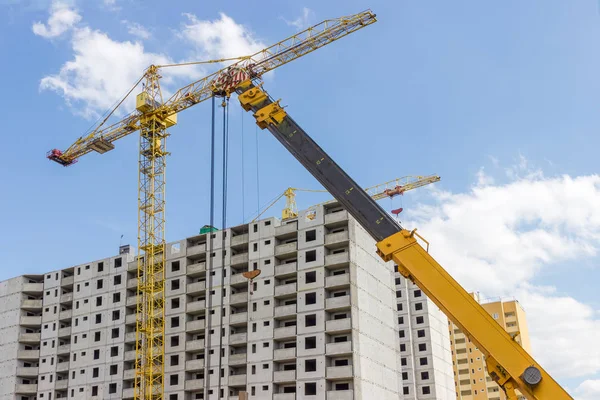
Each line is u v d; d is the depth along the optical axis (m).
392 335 108.62
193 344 108.19
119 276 122.12
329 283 101.00
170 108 114.44
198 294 112.62
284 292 103.56
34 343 127.38
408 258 41.62
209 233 114.56
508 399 38.31
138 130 118.94
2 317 128.75
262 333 102.69
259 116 48.06
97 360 117.69
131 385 113.62
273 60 103.81
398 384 106.31
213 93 87.56
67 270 129.62
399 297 149.62
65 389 119.50
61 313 125.38
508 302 190.38
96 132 123.56
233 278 109.44
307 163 46.47
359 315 99.62
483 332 39.19
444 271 40.88
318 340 97.88
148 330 108.19
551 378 37.75
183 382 106.44
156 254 115.19
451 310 39.91
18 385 122.19
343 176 45.47
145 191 113.12
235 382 102.56
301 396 95.88
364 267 104.69
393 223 43.59
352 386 94.88
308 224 106.06
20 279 130.12
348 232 103.12
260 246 108.75
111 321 119.12
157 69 118.06
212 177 83.62
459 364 185.50
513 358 38.50
